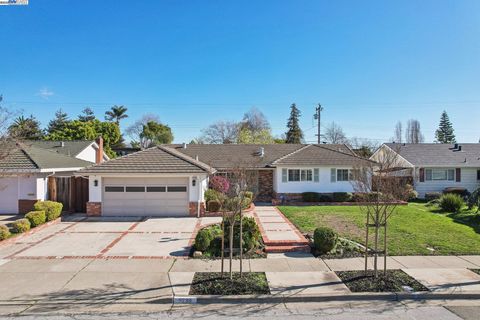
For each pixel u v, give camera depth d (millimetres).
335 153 27766
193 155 30531
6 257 11062
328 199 25344
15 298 7887
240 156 30156
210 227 14828
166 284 8680
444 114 71312
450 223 16641
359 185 10109
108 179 19281
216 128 60688
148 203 19375
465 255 11203
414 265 10172
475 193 19609
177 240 13469
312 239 12961
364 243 12594
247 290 8312
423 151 32625
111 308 7488
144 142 61594
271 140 53688
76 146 34469
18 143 17000
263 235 13734
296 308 7586
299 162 26125
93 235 14367
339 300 8000
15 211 19109
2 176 17578
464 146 33875
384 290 8281
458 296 8062
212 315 7227
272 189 28203
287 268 9984
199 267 10055
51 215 16750
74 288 8445
